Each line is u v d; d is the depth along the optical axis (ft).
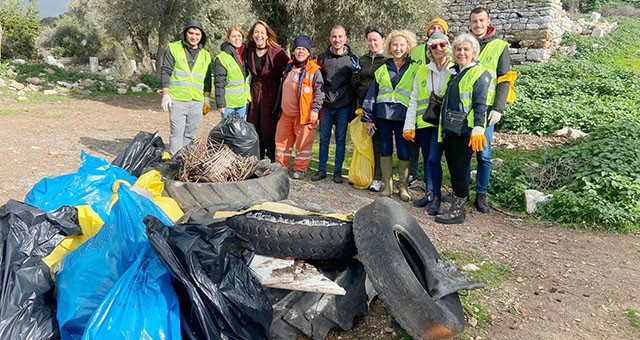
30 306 9.20
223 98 22.13
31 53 79.25
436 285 10.94
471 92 16.55
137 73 69.51
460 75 16.80
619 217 17.92
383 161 20.75
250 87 23.02
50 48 111.75
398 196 21.16
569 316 12.14
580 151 22.56
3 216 10.23
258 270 10.38
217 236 9.59
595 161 20.79
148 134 17.57
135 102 49.08
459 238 16.83
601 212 18.03
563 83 43.04
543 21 53.57
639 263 15.26
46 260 10.12
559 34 59.26
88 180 13.06
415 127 19.13
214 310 8.86
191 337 8.86
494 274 14.17
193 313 8.88
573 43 59.82
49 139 29.22
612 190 19.33
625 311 12.46
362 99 21.35
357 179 21.85
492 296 12.90
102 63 104.88
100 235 10.08
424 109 18.62
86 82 54.39
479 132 16.30
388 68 19.72
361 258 10.38
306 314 10.47
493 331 11.35
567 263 15.12
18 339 8.80
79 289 9.12
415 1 44.55
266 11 44.70
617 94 40.34
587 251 16.12
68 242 10.64
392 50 19.44
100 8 75.41
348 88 21.76
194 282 8.81
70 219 11.11
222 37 77.00
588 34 66.23
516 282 13.79
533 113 34.45
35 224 10.32
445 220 18.17
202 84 22.48
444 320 9.80
